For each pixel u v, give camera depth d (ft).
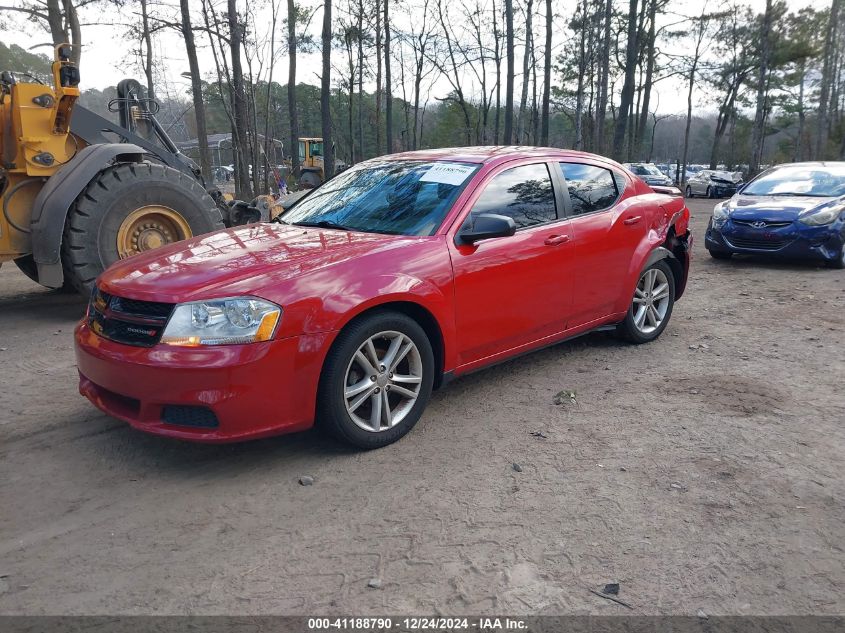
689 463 12.34
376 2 95.09
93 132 25.85
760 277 32.04
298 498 11.14
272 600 8.66
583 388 16.26
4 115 23.17
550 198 16.31
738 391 16.01
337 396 12.01
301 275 11.76
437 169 15.60
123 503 11.03
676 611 8.45
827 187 36.42
